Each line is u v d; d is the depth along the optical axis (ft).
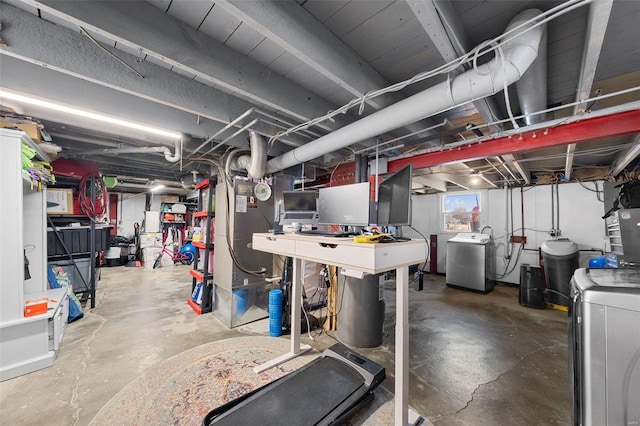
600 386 3.55
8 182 7.23
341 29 5.34
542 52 5.13
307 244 6.00
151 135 10.27
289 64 6.61
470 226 19.79
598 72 6.57
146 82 6.48
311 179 15.47
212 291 12.21
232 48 6.00
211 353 8.18
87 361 7.74
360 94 6.47
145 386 6.52
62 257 13.85
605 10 3.69
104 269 22.70
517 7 4.72
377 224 7.00
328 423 4.88
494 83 4.90
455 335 9.75
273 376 6.95
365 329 8.75
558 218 16.06
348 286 8.98
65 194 13.17
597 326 3.59
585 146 11.71
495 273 18.30
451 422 5.50
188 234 26.76
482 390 6.53
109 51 5.72
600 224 14.76
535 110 7.03
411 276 20.49
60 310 8.92
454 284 17.10
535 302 13.07
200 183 13.34
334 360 6.89
